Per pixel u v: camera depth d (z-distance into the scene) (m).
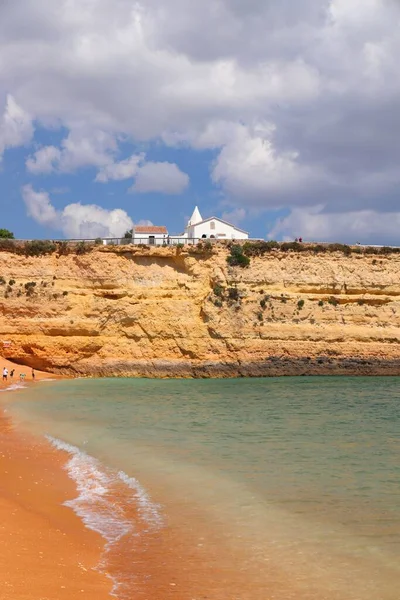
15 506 17.75
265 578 13.05
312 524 16.38
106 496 19.28
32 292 64.88
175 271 67.81
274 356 64.25
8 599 10.97
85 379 61.53
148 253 67.19
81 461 24.28
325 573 13.27
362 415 36.81
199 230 88.56
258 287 66.94
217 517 17.08
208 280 67.00
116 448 26.72
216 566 13.68
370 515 17.02
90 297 65.75
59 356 63.94
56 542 14.86
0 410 40.09
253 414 37.34
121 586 12.48
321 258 68.88
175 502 18.55
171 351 64.56
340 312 66.69
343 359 64.94
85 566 13.45
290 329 64.94
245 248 68.12
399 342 66.31
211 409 39.75
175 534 15.78
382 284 68.19
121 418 35.75
